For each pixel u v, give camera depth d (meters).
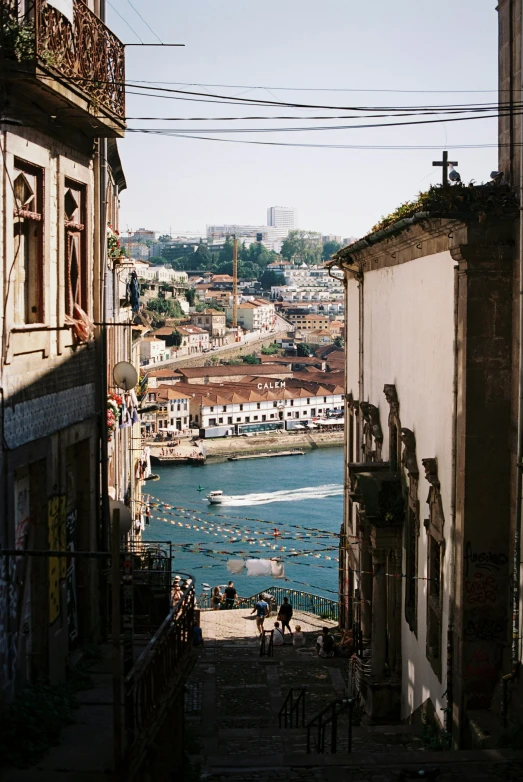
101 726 12.89
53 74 13.46
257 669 28.16
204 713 23.45
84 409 17.38
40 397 14.62
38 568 14.55
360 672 23.69
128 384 21.80
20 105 13.67
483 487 16.62
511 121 16.36
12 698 13.00
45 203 14.91
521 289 15.96
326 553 83.81
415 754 13.97
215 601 43.19
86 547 17.59
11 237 13.18
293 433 182.62
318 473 149.00
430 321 19.38
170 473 150.12
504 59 16.75
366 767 13.52
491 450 16.61
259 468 155.00
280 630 32.12
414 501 20.66
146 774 11.19
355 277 30.52
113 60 16.72
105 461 18.64
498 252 16.33
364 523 25.09
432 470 18.61
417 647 20.38
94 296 18.55
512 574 16.44
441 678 18.08
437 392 18.70
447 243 17.83
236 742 17.91
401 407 22.56
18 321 14.10
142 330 48.31
